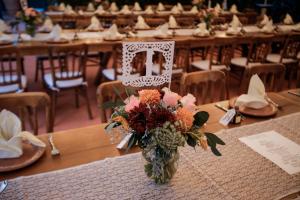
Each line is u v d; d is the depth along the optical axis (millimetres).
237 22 4496
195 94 1988
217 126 1468
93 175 1079
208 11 4793
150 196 981
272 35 3936
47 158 1172
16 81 2734
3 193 975
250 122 1529
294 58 4055
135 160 1175
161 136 860
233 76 4363
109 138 1332
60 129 2910
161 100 955
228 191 1020
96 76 4195
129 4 8383
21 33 3635
